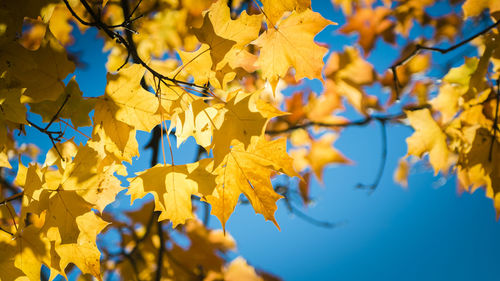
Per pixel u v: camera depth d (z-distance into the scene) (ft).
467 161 3.61
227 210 3.07
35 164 2.99
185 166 3.07
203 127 3.02
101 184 3.03
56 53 2.96
